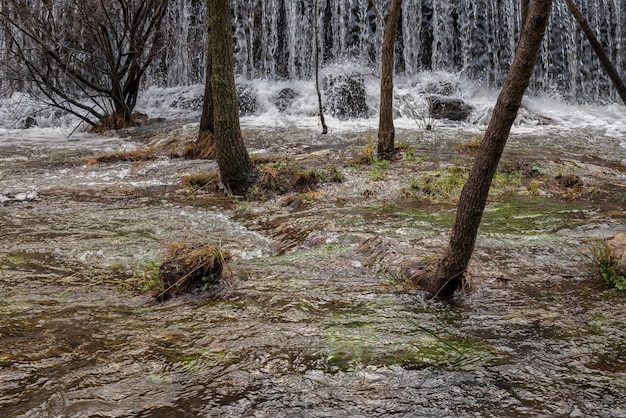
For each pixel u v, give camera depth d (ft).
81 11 38.27
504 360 9.43
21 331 10.46
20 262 14.47
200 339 10.16
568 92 48.19
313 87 47.57
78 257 14.89
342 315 11.20
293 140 33.63
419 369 9.16
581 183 23.07
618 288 12.38
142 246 15.79
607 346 9.88
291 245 16.10
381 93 26.48
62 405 8.11
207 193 22.59
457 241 11.57
